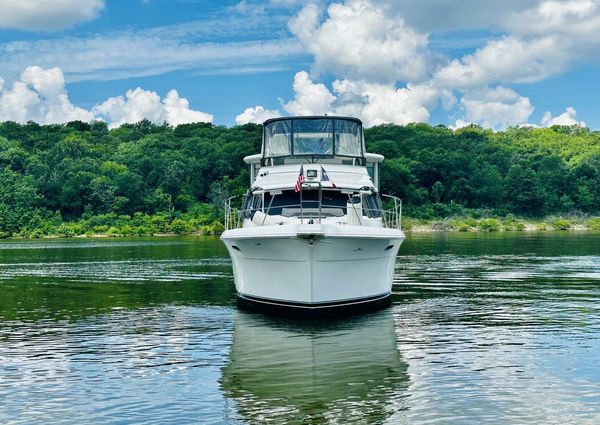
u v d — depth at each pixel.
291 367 12.12
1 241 72.50
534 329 15.43
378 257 16.67
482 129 172.62
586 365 12.05
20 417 9.62
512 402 9.99
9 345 14.18
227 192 104.75
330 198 17.86
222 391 10.72
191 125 173.88
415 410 9.68
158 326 16.19
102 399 10.38
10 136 150.75
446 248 46.62
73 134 160.12
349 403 10.02
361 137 19.34
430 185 118.56
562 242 55.25
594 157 128.75
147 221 94.19
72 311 18.66
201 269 31.27
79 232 90.12
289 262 15.40
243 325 16.12
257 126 163.75
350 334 14.91
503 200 115.12
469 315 17.36
